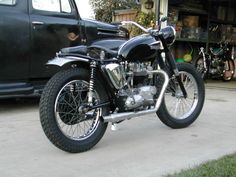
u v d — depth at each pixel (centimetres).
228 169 364
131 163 400
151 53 483
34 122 557
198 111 545
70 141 416
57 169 382
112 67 436
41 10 629
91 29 693
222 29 1237
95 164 396
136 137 489
